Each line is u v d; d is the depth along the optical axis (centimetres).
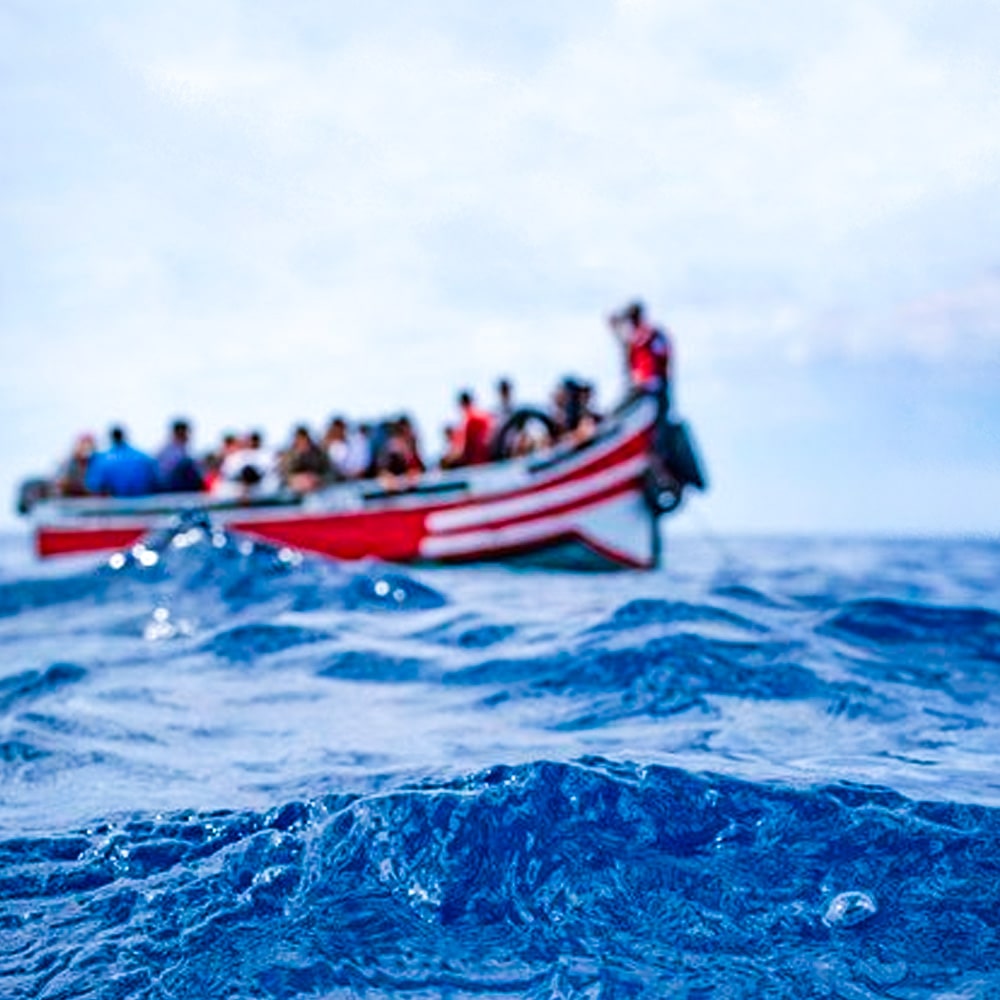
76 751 329
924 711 372
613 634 520
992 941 180
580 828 221
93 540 1367
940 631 535
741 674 431
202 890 204
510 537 1264
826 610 596
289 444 1393
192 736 356
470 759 301
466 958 176
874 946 179
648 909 192
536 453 1261
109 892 206
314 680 472
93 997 165
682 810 231
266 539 1320
